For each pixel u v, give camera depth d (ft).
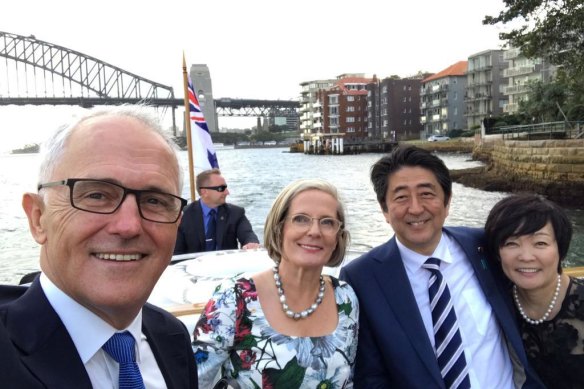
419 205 7.09
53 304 3.84
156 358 4.62
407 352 6.88
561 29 54.19
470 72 243.19
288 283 6.23
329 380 5.99
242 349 5.92
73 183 3.72
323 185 6.36
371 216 57.11
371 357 7.21
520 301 7.29
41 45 328.49
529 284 6.81
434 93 276.41
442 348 7.00
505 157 91.45
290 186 6.35
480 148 151.43
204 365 5.93
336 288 6.73
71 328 3.82
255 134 558.97
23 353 3.54
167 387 4.54
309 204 6.15
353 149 293.84
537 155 77.66
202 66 333.42
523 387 7.06
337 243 6.69
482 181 88.53
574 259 38.27
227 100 416.26
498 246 7.11
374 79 330.75
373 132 317.42
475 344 7.07
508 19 57.26
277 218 6.29
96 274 3.77
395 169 7.27
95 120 3.95
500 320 7.14
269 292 6.20
